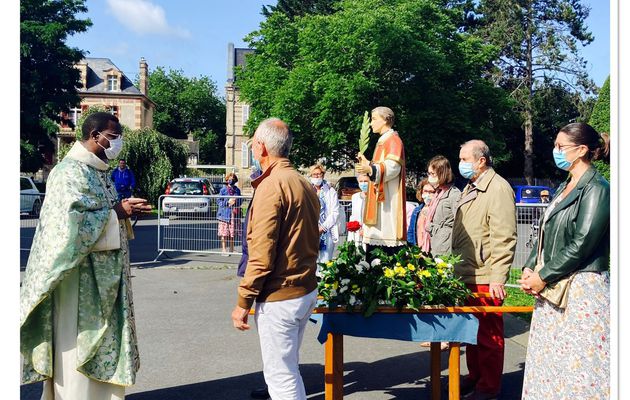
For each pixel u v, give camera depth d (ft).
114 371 11.93
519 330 22.70
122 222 12.73
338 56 95.76
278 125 11.53
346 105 94.89
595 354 10.69
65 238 11.29
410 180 108.47
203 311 25.62
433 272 13.80
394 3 103.19
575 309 10.91
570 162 11.37
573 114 145.18
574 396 10.76
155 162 105.60
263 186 11.00
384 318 13.17
